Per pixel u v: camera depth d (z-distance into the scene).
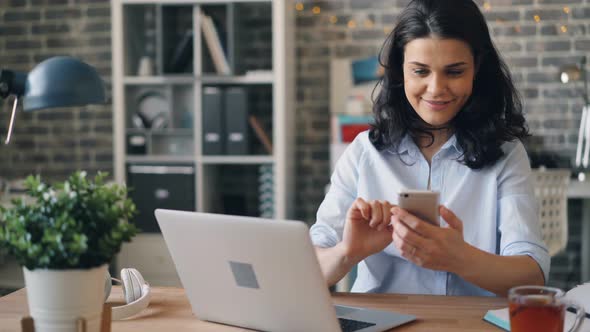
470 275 1.44
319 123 4.29
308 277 1.15
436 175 1.77
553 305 1.07
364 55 4.21
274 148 3.93
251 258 1.20
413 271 1.75
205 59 4.01
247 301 1.26
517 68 4.12
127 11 4.00
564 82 3.99
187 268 1.33
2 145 4.47
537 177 3.30
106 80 4.39
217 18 4.05
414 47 1.59
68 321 1.07
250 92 4.29
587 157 4.04
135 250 3.99
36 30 4.40
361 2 4.20
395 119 1.78
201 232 1.25
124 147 3.99
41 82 1.20
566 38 4.07
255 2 4.15
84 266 1.07
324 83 4.26
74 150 4.46
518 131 1.77
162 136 4.14
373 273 1.78
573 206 4.12
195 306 1.37
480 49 1.60
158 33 3.92
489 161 1.71
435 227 1.38
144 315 1.41
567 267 4.16
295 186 4.34
